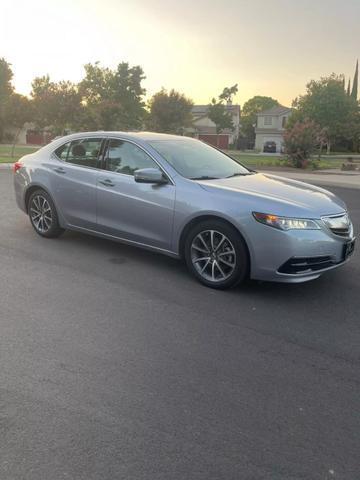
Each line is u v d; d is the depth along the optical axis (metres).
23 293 4.73
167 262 5.88
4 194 10.60
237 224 4.70
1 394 3.01
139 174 5.20
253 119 95.44
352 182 16.98
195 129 70.81
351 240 4.98
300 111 60.28
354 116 59.16
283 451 2.57
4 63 60.34
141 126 57.62
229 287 4.92
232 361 3.53
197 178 5.34
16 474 2.35
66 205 6.33
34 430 2.68
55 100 31.52
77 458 2.47
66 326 4.02
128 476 2.36
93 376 3.25
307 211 4.63
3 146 45.00
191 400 3.01
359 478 2.40
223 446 2.60
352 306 4.67
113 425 2.74
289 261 4.54
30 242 6.60
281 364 3.51
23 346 3.65
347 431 2.75
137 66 59.41
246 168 6.23
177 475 2.38
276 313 4.44
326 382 3.28
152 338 3.85
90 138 6.20
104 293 4.80
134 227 5.61
